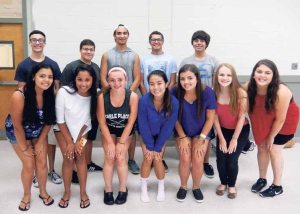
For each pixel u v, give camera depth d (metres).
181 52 4.00
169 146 4.05
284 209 2.60
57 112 2.38
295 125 2.66
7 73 3.96
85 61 3.06
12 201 2.64
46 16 3.79
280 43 4.10
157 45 3.22
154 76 2.38
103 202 2.65
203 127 2.62
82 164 2.52
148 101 2.47
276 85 2.49
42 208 2.54
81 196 2.58
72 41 3.87
